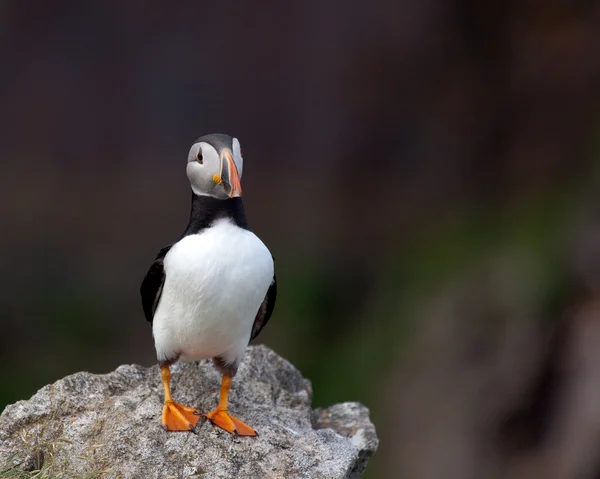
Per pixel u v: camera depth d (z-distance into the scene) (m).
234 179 5.52
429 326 16.11
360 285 18.19
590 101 17.11
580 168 16.61
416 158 19.05
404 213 18.73
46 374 16.28
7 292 17.30
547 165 17.33
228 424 6.03
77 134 19.12
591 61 17.11
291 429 6.30
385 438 15.56
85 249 18.28
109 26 19.02
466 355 15.45
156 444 5.82
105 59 19.12
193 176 5.73
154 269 5.84
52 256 18.02
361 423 7.04
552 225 16.06
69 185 18.92
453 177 18.52
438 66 18.66
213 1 19.14
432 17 18.42
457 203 18.23
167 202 19.02
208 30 19.28
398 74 19.03
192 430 5.93
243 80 19.52
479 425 14.91
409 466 15.09
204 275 5.54
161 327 5.88
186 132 19.52
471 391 15.12
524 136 17.69
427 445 15.13
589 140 16.67
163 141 19.44
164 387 6.11
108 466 5.69
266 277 5.73
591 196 15.74
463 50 18.25
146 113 19.38
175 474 5.67
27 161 18.84
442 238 17.67
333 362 16.92
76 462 5.74
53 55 18.91
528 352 14.84
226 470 5.72
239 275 5.58
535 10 17.23
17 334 16.84
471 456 14.83
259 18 19.30
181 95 19.42
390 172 19.28
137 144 19.36
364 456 6.72
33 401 6.15
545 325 14.96
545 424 14.61
